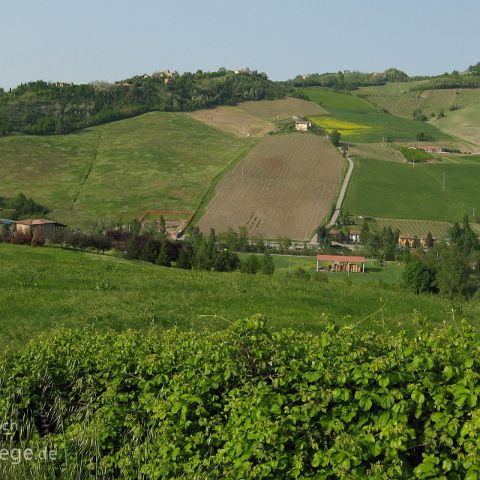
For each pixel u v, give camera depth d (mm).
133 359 11359
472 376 7988
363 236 120062
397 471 7773
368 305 28516
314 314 25422
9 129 194375
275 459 8406
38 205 139375
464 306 30594
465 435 7820
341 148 186875
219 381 9641
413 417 8328
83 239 65250
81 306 24656
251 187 154125
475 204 146500
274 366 9477
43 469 9500
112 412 10297
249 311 25344
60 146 187125
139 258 63938
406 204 145625
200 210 141875
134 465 9586
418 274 59344
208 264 64438
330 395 8531
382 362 8508
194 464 9016
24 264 37219
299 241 122812
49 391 11477
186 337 12570
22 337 19969
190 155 182875
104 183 160250
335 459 8086
